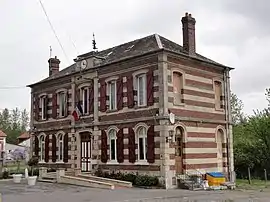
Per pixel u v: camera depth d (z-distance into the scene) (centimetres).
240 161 3020
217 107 2464
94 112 2525
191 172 2184
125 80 2331
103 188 2062
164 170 2044
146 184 2088
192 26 2378
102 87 2488
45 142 2973
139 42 2564
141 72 2230
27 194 1811
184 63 2250
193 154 2217
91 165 2492
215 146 2388
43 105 3073
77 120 2670
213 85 2438
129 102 2289
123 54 2478
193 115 2253
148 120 2155
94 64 2553
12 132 7844
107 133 2412
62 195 1761
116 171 2322
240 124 4075
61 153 2833
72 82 2742
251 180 2839
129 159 2245
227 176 2436
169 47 2314
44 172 2598
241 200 1675
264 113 3198
